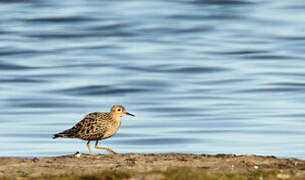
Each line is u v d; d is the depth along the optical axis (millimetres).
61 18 76062
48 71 49312
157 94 41281
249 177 13156
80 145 27281
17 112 34969
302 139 28062
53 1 90312
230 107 36250
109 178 12938
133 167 14406
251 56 56594
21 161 15359
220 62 54031
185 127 31031
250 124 31422
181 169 13133
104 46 62188
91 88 43094
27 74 47938
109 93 41875
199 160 15320
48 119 32969
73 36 67188
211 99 38938
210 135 29250
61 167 14641
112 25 73312
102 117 17578
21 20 75125
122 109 17797
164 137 28844
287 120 32344
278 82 44469
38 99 38812
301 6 85562
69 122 32250
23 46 60719
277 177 13148
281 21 75875
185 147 27047
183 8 85500
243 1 89812
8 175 13766
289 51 58625
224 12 82125
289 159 15578
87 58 55844
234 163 14977
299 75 47250
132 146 27344
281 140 27969
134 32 70250
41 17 76750
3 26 71375
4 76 46969
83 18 77062
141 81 46062
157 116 34031
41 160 15492
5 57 55281
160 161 15125
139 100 39250
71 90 42250
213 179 12484
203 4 88250
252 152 25797
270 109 35375
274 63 53000
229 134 29375
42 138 28500
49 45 61781
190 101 38406
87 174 13219
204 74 48969
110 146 27266
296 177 13117
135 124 31891
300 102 37438
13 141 27906
